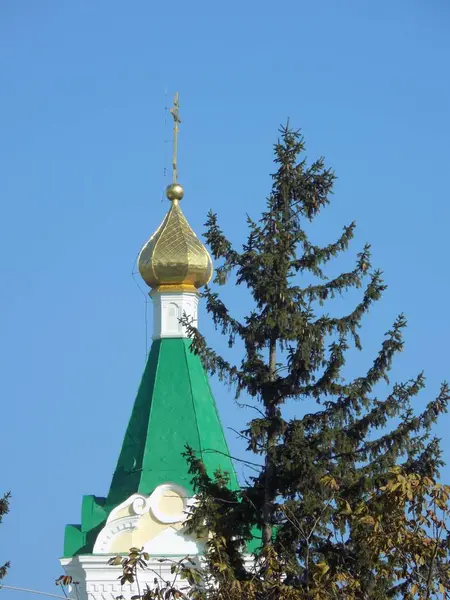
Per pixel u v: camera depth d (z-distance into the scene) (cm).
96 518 6919
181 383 7125
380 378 5347
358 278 5425
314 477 5234
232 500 5472
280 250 5466
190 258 7338
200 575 4884
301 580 4888
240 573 5216
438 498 4541
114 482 6988
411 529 4628
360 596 4784
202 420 7038
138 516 6800
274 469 5378
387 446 5278
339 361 5353
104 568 6769
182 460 6912
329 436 5278
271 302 5434
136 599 4741
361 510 4672
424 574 4619
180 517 6788
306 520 5188
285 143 5603
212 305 5500
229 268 5500
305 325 5372
